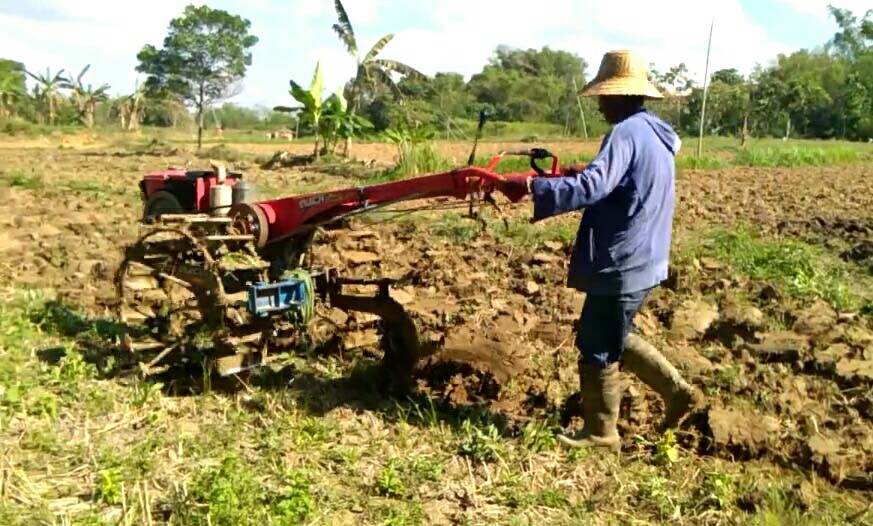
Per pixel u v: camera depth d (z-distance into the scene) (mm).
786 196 17094
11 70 51938
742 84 53406
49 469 4363
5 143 34938
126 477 4285
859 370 5988
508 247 10289
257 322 5598
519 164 21453
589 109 49812
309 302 5551
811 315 7316
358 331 6348
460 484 4422
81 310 7004
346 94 31344
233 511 3867
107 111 57750
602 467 4641
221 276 5535
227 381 5453
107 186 15727
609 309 4633
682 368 5973
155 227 5793
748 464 4770
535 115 60844
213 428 4910
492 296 7820
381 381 5660
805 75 65375
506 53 82312
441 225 11742
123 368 5715
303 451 4699
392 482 4297
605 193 4355
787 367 6168
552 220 12633
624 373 5762
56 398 5188
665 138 4637
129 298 6633
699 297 7984
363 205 5539
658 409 5352
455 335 6184
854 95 61750
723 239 10688
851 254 10539
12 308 6859
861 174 23844
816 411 5355
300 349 6168
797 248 10133
